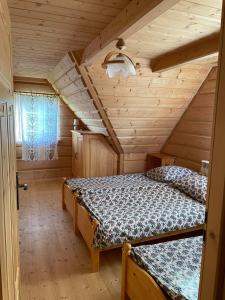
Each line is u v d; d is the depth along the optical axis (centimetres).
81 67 288
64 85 414
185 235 257
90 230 232
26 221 331
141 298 157
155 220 238
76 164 492
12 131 136
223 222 70
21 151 498
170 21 198
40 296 200
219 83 70
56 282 217
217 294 73
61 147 537
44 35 241
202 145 368
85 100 375
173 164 430
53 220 336
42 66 373
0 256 69
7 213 97
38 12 195
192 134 387
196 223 251
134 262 169
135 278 165
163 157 430
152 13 157
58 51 291
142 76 310
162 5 145
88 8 187
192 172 353
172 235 245
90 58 259
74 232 302
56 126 516
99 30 227
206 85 345
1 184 78
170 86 337
